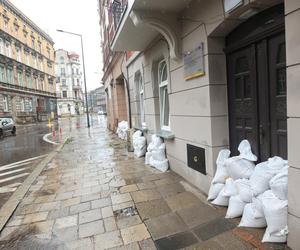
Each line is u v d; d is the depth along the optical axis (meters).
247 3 2.95
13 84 35.47
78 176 5.88
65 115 67.31
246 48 3.47
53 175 6.13
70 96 73.50
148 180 5.15
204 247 2.74
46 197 4.60
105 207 3.98
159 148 5.99
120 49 7.01
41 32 46.44
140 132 8.09
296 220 2.41
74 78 74.94
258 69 3.28
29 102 40.31
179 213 3.56
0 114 31.50
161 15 4.52
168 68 5.41
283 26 2.80
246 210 2.99
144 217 3.53
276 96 3.02
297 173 2.36
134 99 9.08
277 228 2.57
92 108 87.75
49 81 49.97
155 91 6.68
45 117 44.72
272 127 3.12
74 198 4.46
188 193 4.26
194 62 4.19
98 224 3.45
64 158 8.27
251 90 3.41
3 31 33.28
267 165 2.92
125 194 4.46
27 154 9.98
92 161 7.48
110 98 17.20
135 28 5.34
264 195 2.74
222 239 2.83
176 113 5.18
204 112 4.06
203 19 3.88
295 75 2.31
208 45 3.82
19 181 6.05
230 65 3.84
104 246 2.92
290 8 2.31
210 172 4.02
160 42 5.74
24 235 3.29
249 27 3.37
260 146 3.34
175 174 5.42
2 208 4.14
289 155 2.42
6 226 3.55
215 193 3.74
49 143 13.27
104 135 15.09
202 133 4.18
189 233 3.05
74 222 3.56
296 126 2.33
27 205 4.27
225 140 3.97
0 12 33.16
